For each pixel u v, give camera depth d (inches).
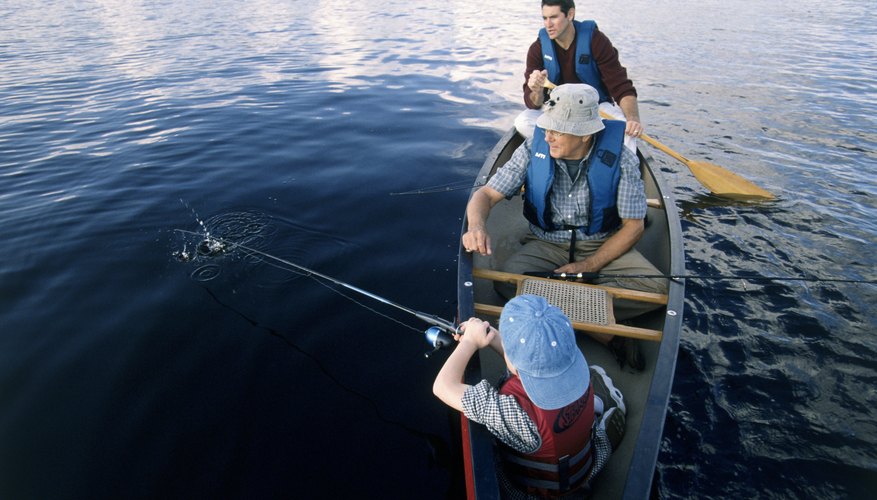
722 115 244.7
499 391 57.3
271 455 80.0
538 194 99.0
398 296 115.8
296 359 98.0
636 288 96.8
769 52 364.8
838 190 172.7
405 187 167.6
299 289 117.6
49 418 85.0
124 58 350.6
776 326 111.8
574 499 63.3
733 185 168.1
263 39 424.8
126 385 91.4
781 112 246.4
